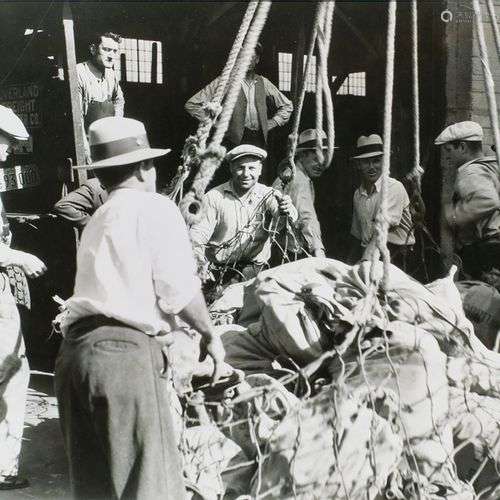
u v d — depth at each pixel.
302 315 4.42
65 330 3.69
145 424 3.43
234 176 6.62
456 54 8.55
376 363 4.20
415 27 4.62
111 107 7.59
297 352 4.39
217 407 4.16
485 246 5.81
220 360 3.71
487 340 5.55
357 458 3.73
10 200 8.23
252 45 4.02
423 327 4.52
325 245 11.03
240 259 6.66
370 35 10.33
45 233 7.79
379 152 8.22
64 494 5.05
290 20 10.80
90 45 8.08
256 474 3.88
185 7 10.55
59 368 3.57
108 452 3.43
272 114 9.16
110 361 3.44
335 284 4.66
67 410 3.55
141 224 3.56
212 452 3.99
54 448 5.86
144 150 3.79
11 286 5.77
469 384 4.54
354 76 11.51
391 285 4.65
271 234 6.58
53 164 7.56
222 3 10.34
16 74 7.99
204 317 3.61
